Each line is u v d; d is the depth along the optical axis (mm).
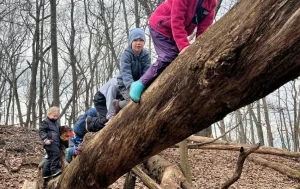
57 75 16562
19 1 21750
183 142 6371
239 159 3188
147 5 13812
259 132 22156
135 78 3635
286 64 1834
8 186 6590
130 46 3475
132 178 5316
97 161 3338
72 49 20984
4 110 36562
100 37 24000
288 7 1687
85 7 23188
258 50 1844
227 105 2150
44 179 5980
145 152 2865
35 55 20766
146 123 2625
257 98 2092
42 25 23031
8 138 11102
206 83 2070
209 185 7301
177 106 2344
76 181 3869
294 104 24125
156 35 2725
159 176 5879
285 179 8266
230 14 1963
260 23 1792
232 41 1900
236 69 1941
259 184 7680
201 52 2082
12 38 27078
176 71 2299
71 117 22047
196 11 2619
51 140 5957
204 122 2346
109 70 25062
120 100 3457
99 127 4027
